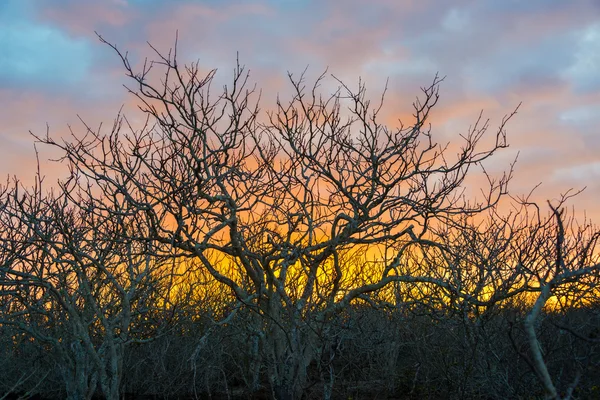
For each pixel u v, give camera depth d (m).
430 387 11.52
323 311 9.91
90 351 9.12
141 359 12.62
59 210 9.73
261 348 11.13
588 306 8.91
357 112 10.02
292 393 9.38
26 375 12.50
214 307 13.04
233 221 9.54
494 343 9.28
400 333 12.82
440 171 10.14
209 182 10.20
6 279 9.22
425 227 10.21
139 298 10.38
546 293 5.10
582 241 9.40
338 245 10.55
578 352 7.86
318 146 10.43
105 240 9.32
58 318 10.33
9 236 10.02
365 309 11.92
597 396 7.13
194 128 9.08
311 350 9.98
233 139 9.38
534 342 4.80
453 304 9.64
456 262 10.26
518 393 8.38
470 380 9.61
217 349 12.38
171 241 9.13
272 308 10.06
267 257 9.93
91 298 9.26
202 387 12.60
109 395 9.14
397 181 9.76
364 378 12.52
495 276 9.81
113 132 9.66
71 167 9.45
